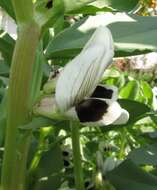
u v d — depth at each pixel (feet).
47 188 0.38
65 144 0.49
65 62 0.40
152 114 0.42
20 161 0.30
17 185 0.30
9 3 0.31
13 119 0.29
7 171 0.30
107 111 0.25
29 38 0.28
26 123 0.28
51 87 0.27
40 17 0.28
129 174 0.38
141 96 0.57
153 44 0.28
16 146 0.29
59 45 0.30
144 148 0.40
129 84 0.52
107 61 0.24
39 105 0.27
